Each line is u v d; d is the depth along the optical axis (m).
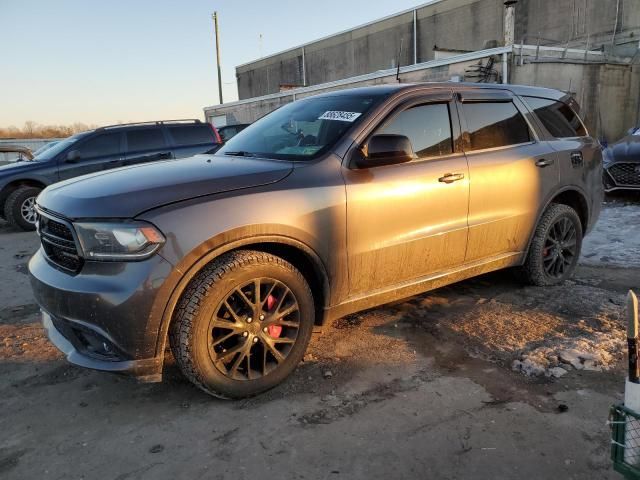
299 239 2.82
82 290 2.46
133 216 2.44
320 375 3.07
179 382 3.04
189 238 2.49
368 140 3.13
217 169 2.94
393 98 3.37
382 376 3.04
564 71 14.90
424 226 3.37
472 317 3.87
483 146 3.81
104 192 2.61
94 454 2.40
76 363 2.61
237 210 2.62
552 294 4.30
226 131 16.20
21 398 2.93
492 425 2.53
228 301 2.70
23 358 3.43
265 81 48.62
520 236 4.09
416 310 4.04
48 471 2.29
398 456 2.32
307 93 22.28
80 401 2.88
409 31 32.22
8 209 8.52
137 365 2.50
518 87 4.35
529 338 3.47
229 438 2.49
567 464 2.24
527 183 3.99
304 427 2.56
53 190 2.93
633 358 1.71
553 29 23.42
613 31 20.91
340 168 3.04
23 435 2.57
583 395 2.78
